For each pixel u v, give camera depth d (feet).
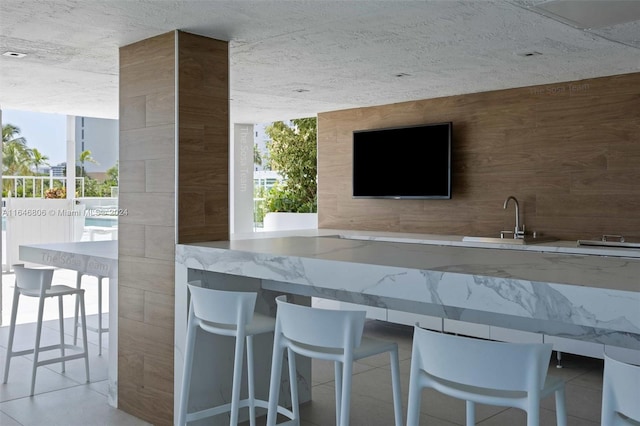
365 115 20.84
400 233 19.24
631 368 5.41
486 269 7.90
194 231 11.89
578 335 7.66
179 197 11.62
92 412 12.69
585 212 15.87
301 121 43.75
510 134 17.26
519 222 17.06
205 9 10.21
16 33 11.70
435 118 18.95
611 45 12.28
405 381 14.79
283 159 44.55
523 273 7.54
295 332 8.37
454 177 18.51
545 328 7.98
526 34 11.50
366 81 16.37
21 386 14.16
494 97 17.58
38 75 16.15
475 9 10.00
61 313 14.64
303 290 11.33
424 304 9.20
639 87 14.87
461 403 13.25
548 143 16.51
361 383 14.62
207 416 10.57
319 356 8.19
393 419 12.34
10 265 31.78
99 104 21.72
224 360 12.03
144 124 12.25
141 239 12.40
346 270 8.84
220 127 12.20
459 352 6.37
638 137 14.89
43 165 47.80
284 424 10.30
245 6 10.02
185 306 11.48
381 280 8.40
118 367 13.00
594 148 15.66
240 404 10.55
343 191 21.50
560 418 6.99
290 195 40.96
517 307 7.06
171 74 11.58
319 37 11.89
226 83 12.25
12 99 20.51
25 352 14.62
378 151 19.99
